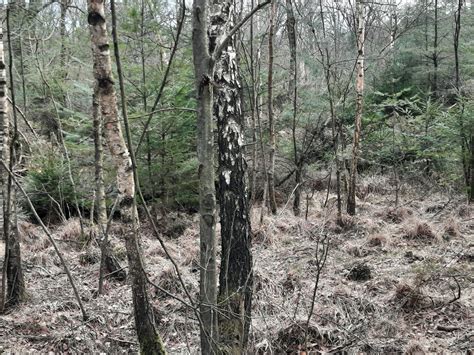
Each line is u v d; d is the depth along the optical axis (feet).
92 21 12.14
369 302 18.74
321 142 40.19
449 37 47.73
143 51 27.96
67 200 31.76
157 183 30.50
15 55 34.19
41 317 18.47
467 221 29.35
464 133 32.83
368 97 43.24
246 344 14.89
